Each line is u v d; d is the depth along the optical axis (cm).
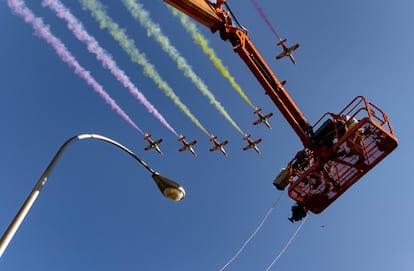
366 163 2208
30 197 942
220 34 2269
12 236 864
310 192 2344
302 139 2303
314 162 2348
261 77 2275
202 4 2172
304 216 2400
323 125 2305
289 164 2450
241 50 2234
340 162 2231
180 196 1338
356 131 2103
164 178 1330
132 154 1323
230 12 2272
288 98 2336
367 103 2167
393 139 2102
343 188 2272
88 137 1201
